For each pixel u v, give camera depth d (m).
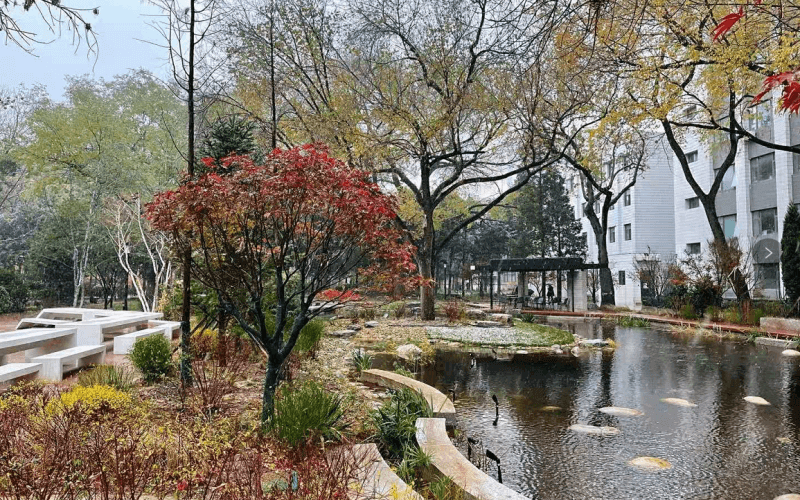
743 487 4.28
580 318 22.73
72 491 2.88
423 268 18.80
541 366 10.18
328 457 4.07
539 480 4.44
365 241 5.30
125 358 8.78
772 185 21.25
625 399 7.41
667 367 10.05
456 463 4.18
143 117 26.12
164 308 14.80
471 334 14.76
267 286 8.84
